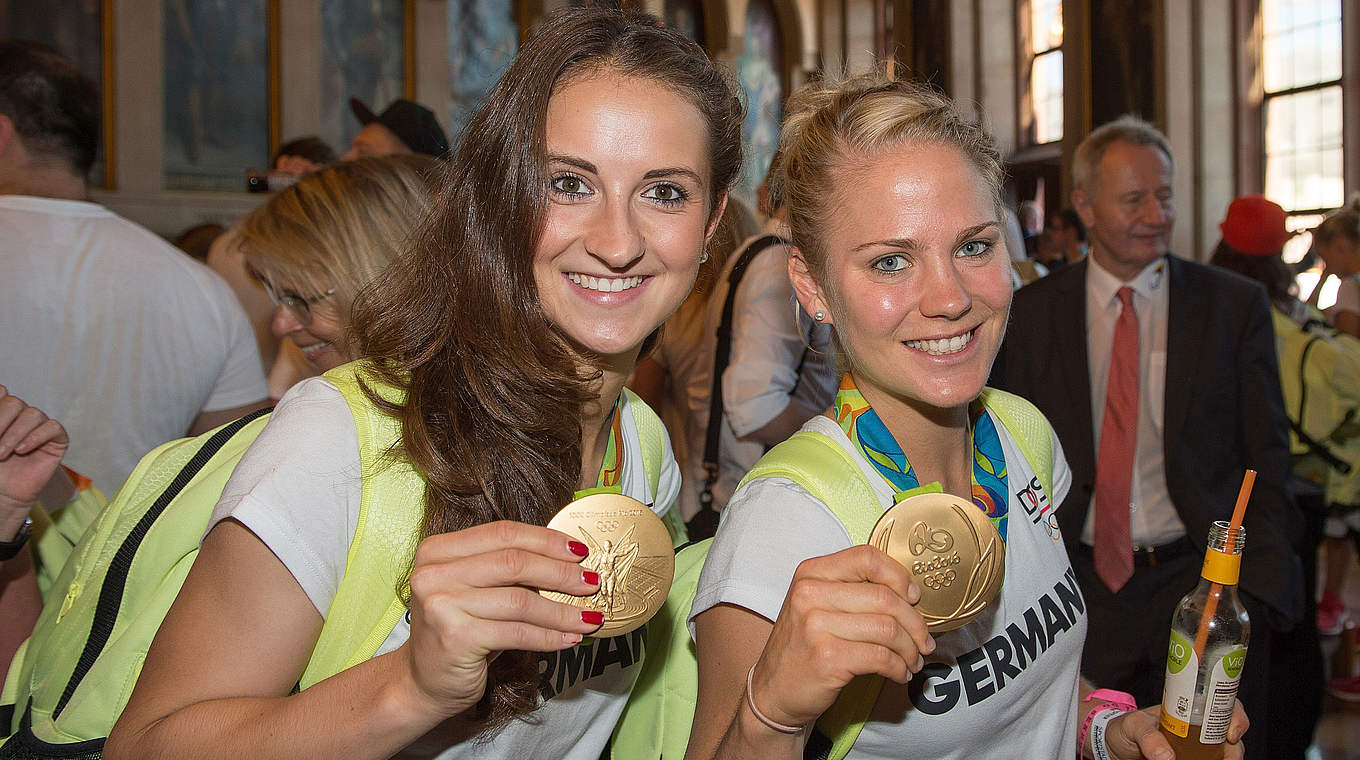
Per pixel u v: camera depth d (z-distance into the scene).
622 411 1.22
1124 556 2.32
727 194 1.11
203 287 2.13
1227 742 1.14
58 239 1.93
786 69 16.83
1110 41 10.52
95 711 0.99
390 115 3.37
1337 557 4.32
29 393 1.90
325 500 0.89
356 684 0.80
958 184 1.02
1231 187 9.66
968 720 1.06
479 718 0.95
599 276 0.97
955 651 1.07
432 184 1.12
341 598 0.90
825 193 1.06
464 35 13.77
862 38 16.23
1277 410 2.35
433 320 0.99
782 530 1.00
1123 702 1.27
